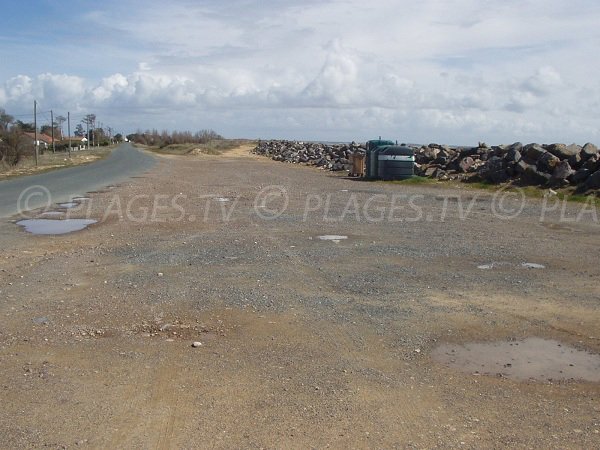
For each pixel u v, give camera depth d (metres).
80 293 8.58
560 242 12.81
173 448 4.35
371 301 8.18
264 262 10.71
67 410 4.95
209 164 54.91
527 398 5.27
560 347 6.55
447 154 33.78
